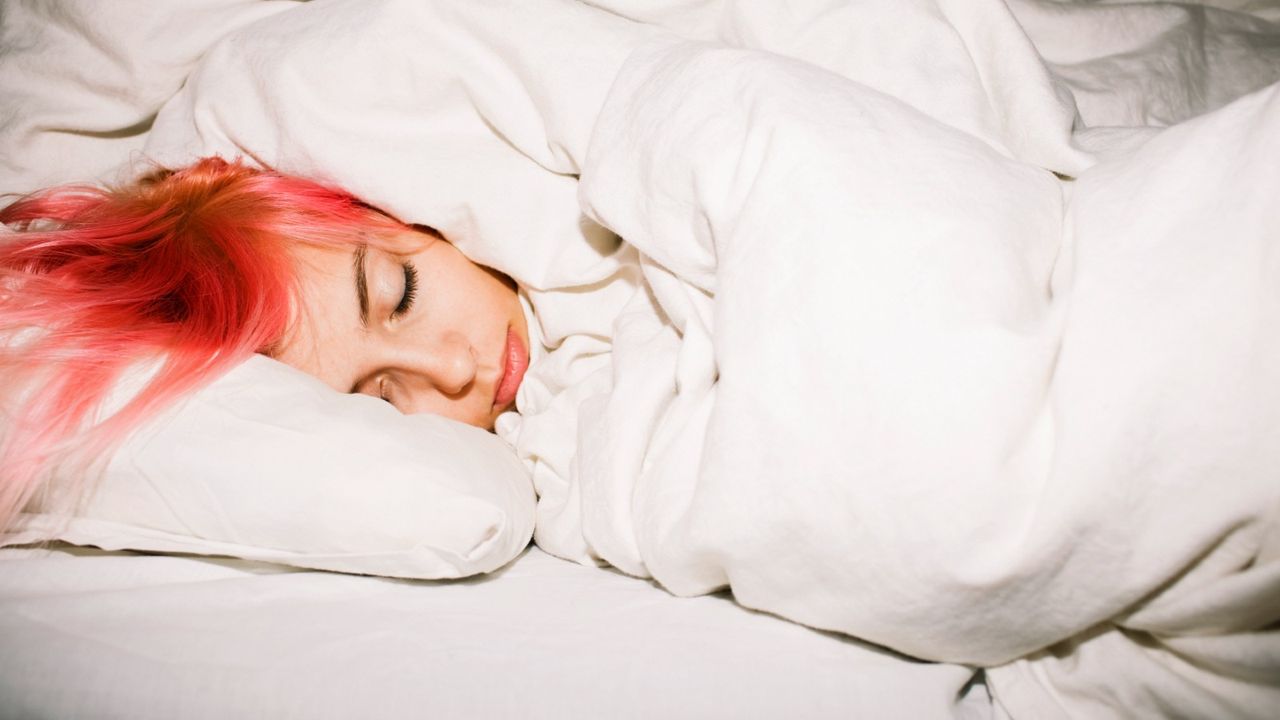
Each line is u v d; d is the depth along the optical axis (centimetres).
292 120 76
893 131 50
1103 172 49
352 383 74
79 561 56
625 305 71
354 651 46
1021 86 64
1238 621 38
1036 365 40
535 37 70
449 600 54
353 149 75
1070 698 43
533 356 84
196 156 83
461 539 55
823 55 70
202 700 44
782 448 44
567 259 74
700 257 57
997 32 66
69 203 83
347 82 75
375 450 56
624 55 68
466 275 79
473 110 76
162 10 86
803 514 43
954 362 41
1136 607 41
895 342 42
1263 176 39
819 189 47
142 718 44
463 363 74
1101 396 38
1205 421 36
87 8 86
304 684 44
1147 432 37
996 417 40
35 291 69
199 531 56
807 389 44
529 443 69
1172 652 42
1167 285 39
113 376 60
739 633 49
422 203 75
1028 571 39
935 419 40
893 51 67
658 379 58
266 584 54
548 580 58
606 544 56
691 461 53
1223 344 37
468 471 58
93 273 73
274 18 83
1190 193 42
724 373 48
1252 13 105
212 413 57
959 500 40
